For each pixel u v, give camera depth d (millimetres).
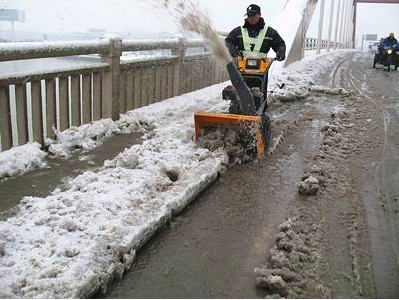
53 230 3562
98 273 3012
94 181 4531
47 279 2887
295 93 10641
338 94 11375
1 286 2842
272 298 2941
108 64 6617
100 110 6691
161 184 4547
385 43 22078
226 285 3102
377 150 6250
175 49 9016
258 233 3816
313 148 6281
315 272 3240
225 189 4750
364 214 4207
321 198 4551
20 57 4922
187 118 7543
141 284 3104
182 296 2977
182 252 3504
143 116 7215
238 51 6254
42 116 5555
